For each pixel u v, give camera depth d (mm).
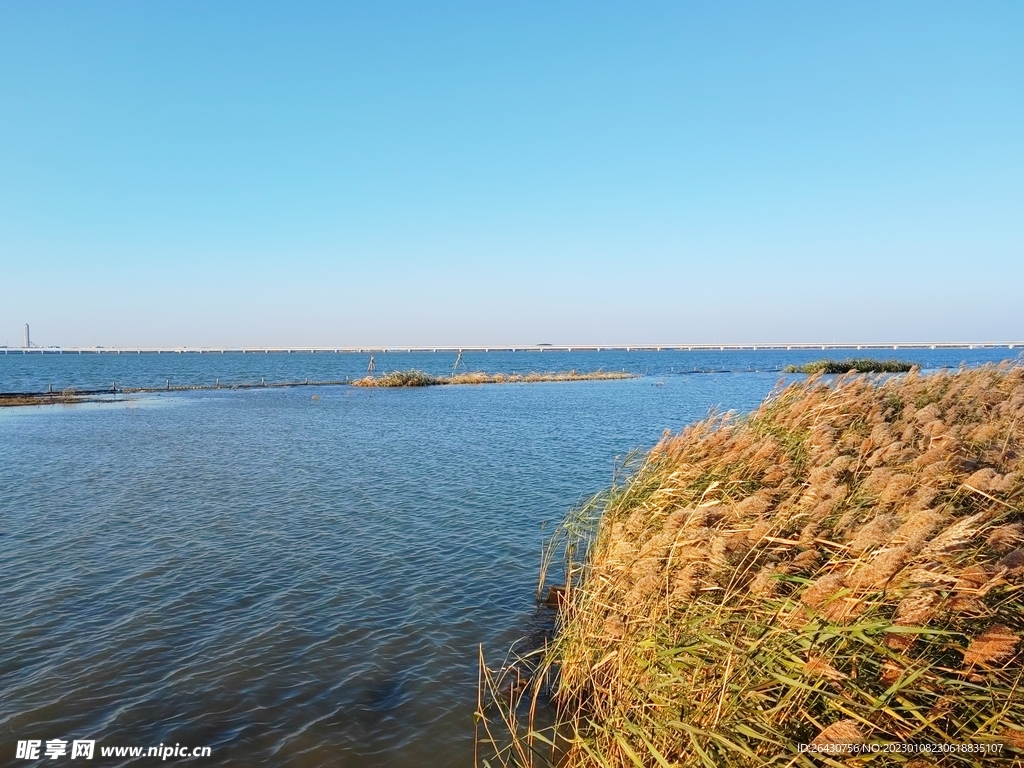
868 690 4137
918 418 8688
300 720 6605
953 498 5832
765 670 4438
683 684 4973
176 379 90312
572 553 11078
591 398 49375
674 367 120875
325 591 10141
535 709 6766
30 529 13719
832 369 60938
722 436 9039
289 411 40719
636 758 4652
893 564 4078
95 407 44031
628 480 10750
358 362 189375
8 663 7781
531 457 22453
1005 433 8172
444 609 9414
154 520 14438
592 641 6645
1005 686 3799
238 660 7871
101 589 10242
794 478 7379
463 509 15250
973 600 4125
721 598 5367
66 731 6398
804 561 5055
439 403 46219
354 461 21984
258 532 13430
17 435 29234
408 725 6512
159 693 7117
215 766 5855
